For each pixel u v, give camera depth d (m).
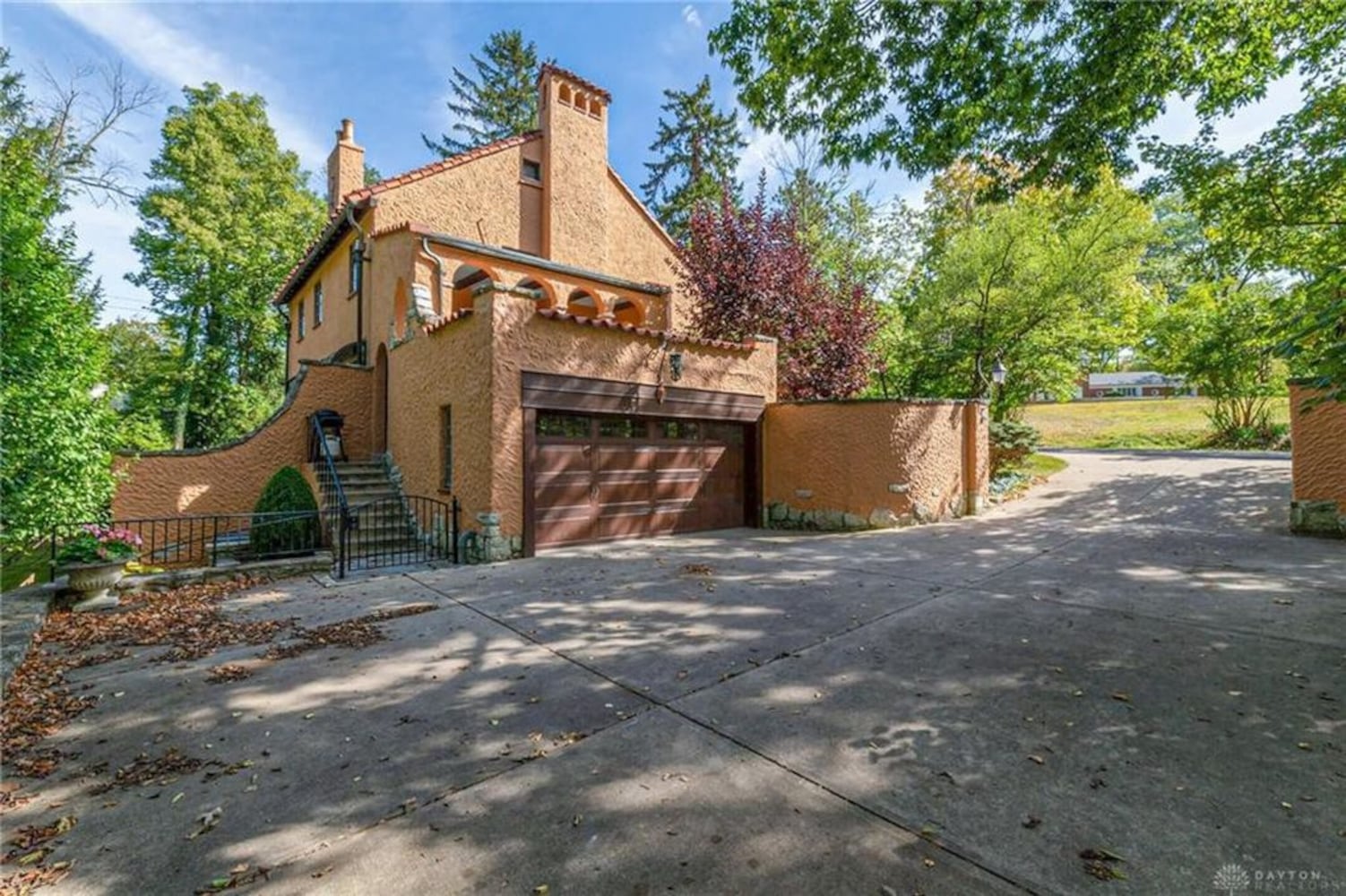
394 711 3.41
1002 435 13.17
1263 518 8.97
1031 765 2.68
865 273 18.70
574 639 4.61
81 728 3.23
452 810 2.46
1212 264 10.90
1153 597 5.29
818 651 4.23
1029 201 13.55
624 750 2.92
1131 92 6.18
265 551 7.95
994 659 3.97
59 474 6.48
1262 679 3.48
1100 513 10.18
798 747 2.90
